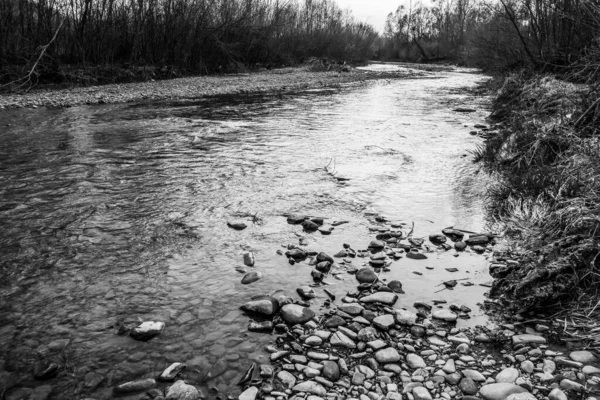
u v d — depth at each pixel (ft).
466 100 47.88
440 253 11.93
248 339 8.23
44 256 11.43
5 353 7.77
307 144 25.22
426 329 8.62
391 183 18.13
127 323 8.65
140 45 70.38
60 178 17.98
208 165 20.48
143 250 11.85
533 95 31.71
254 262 11.27
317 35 129.18
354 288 10.11
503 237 12.96
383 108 40.93
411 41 217.97
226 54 84.02
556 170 15.98
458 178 18.85
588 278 9.71
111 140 25.43
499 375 7.26
